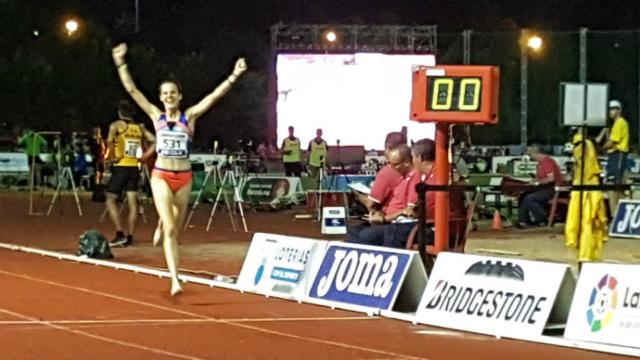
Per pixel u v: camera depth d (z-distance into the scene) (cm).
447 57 4244
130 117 1881
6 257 1700
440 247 1211
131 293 1310
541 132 4203
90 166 3666
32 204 2836
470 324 1078
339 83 4009
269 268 1329
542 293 1042
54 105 5269
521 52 3809
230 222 2473
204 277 1474
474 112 1141
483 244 1952
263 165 3697
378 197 1376
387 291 1171
